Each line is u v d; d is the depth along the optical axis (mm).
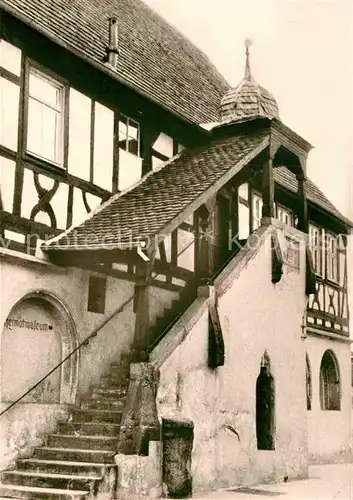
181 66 19312
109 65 13773
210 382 12531
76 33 13852
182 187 13273
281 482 14477
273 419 14586
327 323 22141
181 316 12469
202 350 12398
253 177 18500
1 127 11094
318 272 22016
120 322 13523
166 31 20984
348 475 16734
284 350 15250
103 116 13578
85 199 12867
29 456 11211
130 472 10430
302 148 16641
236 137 15781
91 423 11586
